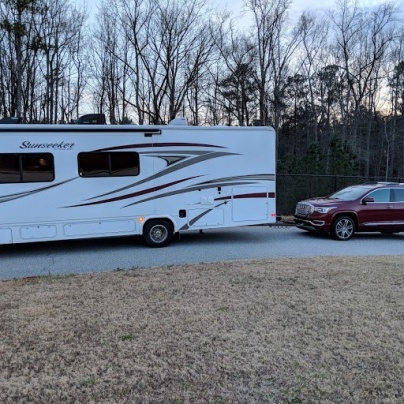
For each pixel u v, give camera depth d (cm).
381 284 548
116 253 873
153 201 910
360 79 3234
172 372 314
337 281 562
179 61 2325
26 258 834
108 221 884
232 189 955
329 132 3866
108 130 870
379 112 3925
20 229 828
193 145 924
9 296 504
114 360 332
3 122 846
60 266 757
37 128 827
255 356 339
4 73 2189
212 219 948
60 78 2422
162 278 586
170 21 2281
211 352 346
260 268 646
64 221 853
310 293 505
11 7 1962
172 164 913
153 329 393
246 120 2630
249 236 1123
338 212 1077
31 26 2077
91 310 446
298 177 1631
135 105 2344
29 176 828
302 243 1017
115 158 878
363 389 292
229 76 2648
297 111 4075
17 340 370
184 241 1028
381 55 3127
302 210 1151
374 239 1117
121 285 550
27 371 315
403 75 3603
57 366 323
